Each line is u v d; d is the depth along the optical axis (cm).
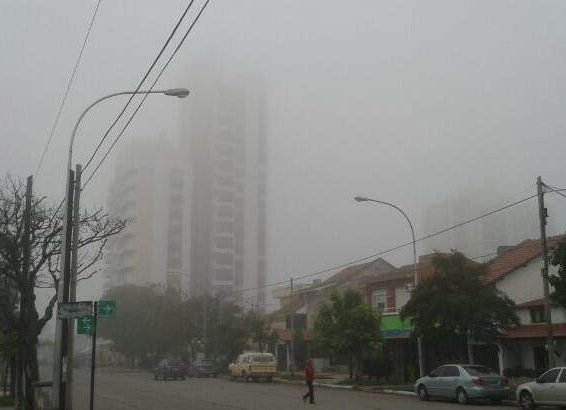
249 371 4631
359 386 3759
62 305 1661
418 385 2866
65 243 1967
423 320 3047
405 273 4525
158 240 10606
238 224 11238
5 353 2452
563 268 2508
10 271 2303
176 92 1928
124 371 7775
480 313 2908
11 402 2598
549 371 2256
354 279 6381
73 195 2069
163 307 7606
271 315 7050
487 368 2680
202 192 11088
